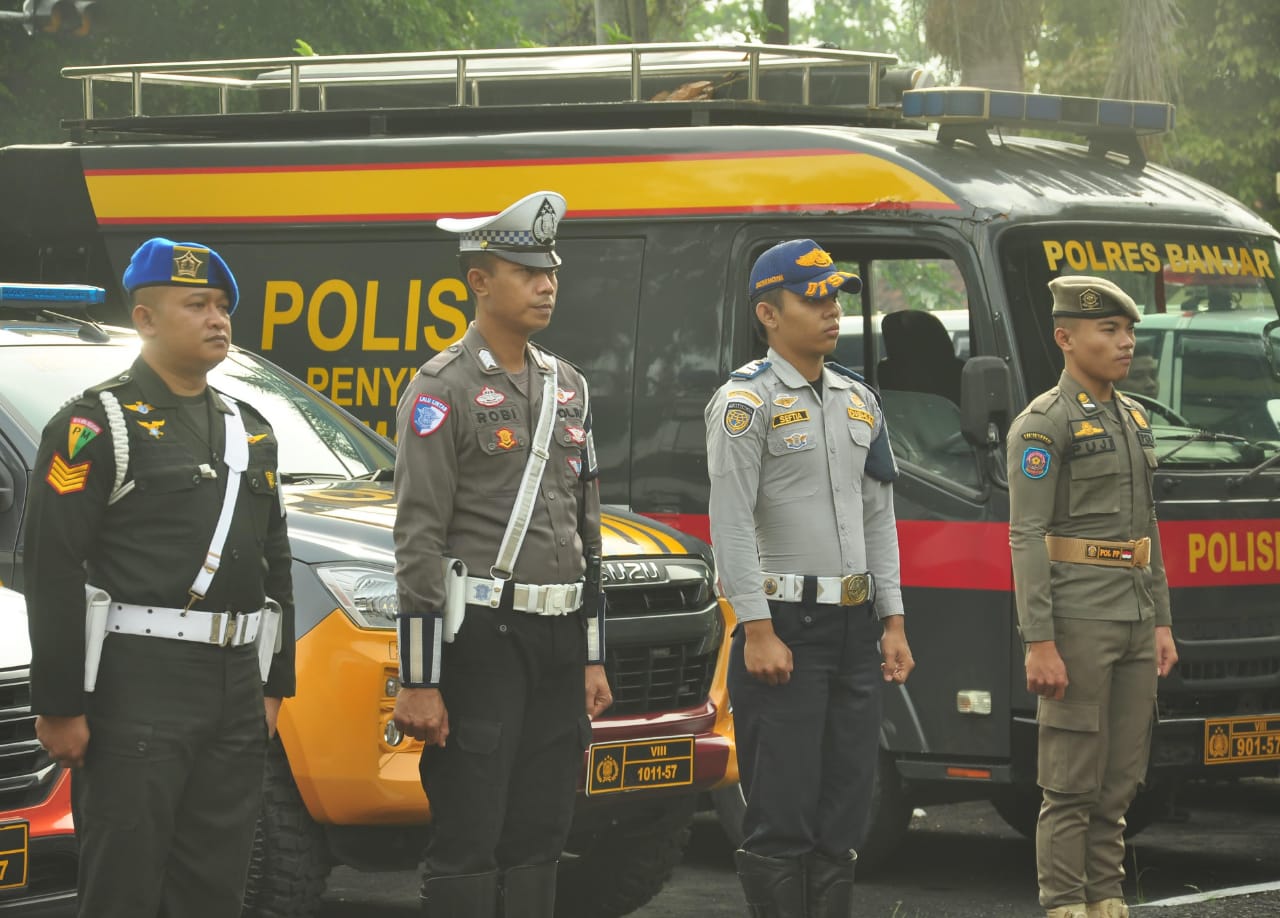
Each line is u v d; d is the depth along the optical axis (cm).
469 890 664
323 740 767
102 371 900
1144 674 819
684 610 865
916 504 1039
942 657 1025
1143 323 1070
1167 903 943
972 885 1048
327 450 948
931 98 1071
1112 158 1162
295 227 1208
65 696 588
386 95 1387
